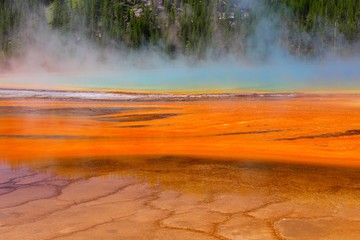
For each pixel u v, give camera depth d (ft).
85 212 14.03
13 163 21.47
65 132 31.17
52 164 21.16
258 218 13.28
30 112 43.68
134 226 12.72
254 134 28.71
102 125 34.22
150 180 18.02
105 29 203.72
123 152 23.99
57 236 12.08
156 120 36.14
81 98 58.34
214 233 12.09
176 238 11.77
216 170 19.70
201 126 32.42
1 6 219.41
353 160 21.50
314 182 17.52
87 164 21.13
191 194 15.94
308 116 35.32
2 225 12.98
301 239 11.61
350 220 13.03
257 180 17.90
